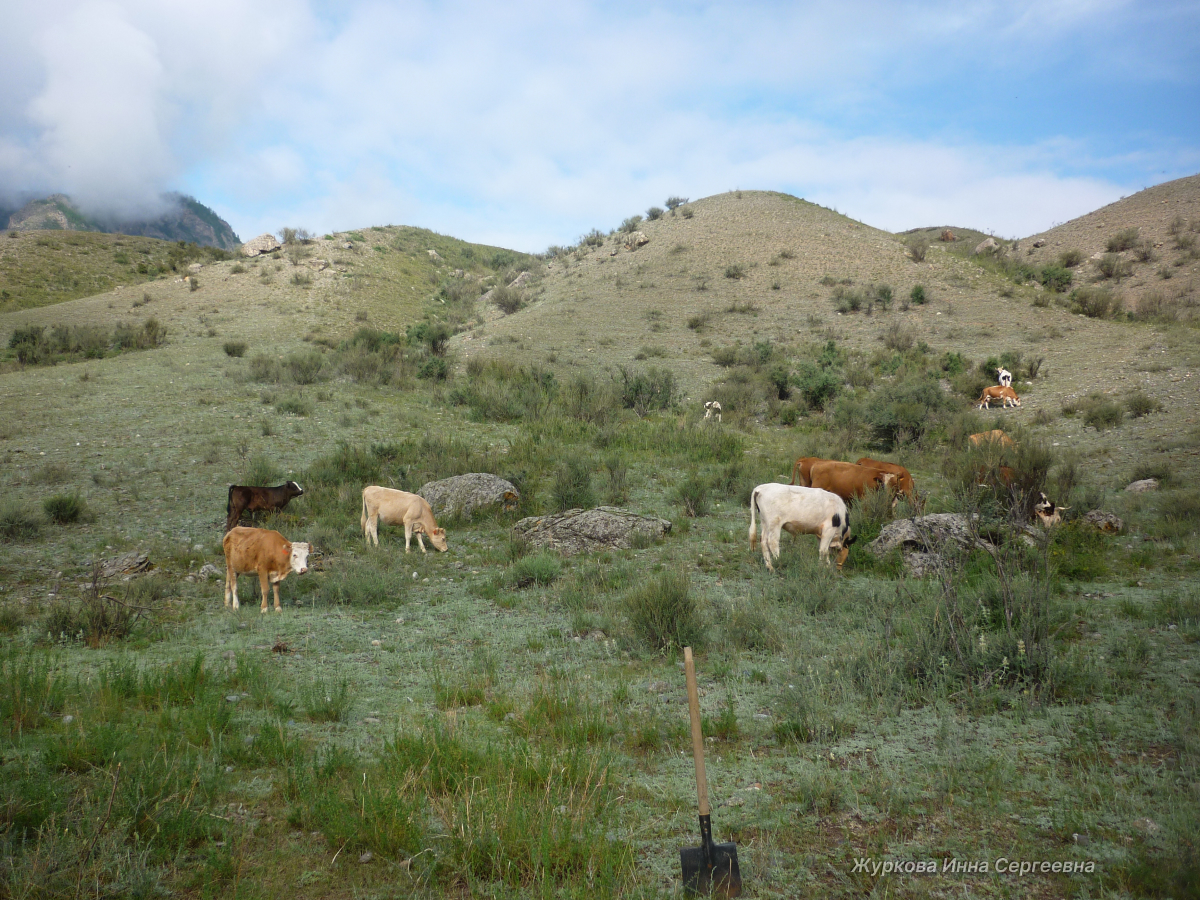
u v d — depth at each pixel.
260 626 8.92
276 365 30.97
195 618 9.39
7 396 24.53
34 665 6.81
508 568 11.46
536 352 37.69
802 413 27.44
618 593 10.08
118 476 16.97
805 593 9.43
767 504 11.23
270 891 3.66
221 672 6.96
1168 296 40.75
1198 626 7.67
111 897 3.50
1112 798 4.46
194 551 12.53
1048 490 13.96
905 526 11.56
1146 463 16.98
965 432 21.31
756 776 5.05
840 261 54.00
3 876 3.45
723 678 7.06
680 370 34.56
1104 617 8.38
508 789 4.49
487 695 6.62
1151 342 30.16
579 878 3.77
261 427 21.89
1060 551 10.94
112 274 72.00
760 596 9.77
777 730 5.68
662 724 5.89
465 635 8.57
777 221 63.84
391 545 13.56
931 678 6.49
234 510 13.86
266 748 5.12
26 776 4.33
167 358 33.69
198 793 4.46
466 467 18.14
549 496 16.52
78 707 5.92
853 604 9.17
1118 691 6.21
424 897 3.67
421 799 4.40
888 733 5.65
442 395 28.09
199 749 5.12
